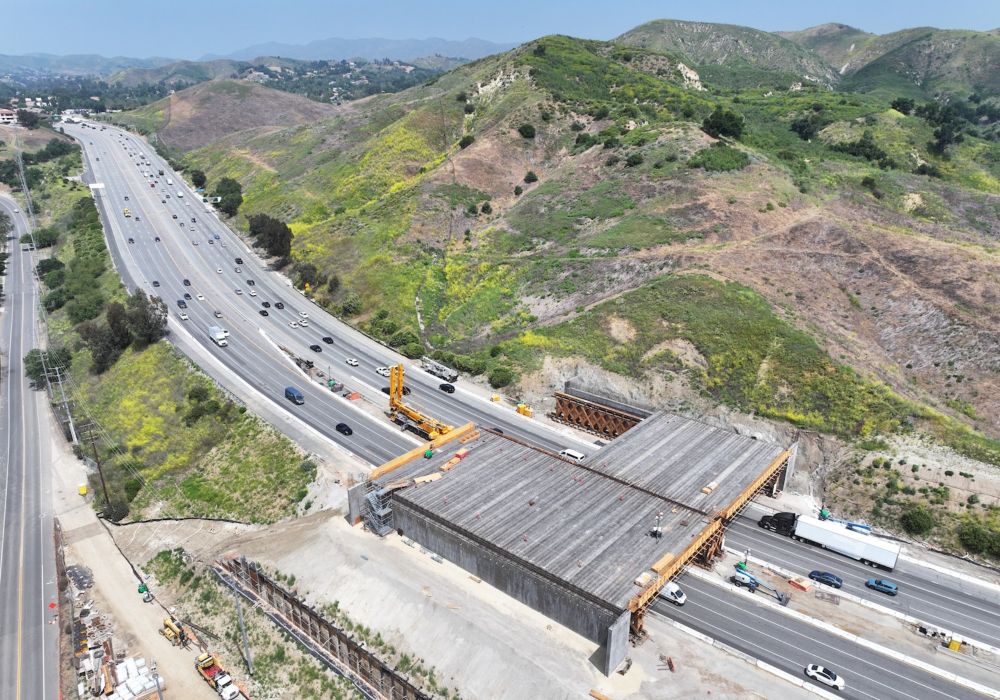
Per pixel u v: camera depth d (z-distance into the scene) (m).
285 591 58.47
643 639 50.00
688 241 107.56
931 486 64.00
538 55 189.88
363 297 118.06
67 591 66.38
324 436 78.25
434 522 58.34
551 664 47.44
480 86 191.12
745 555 60.12
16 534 75.19
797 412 75.19
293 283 130.50
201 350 101.44
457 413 84.00
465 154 154.25
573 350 90.06
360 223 142.38
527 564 51.84
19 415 100.19
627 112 156.25
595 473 65.25
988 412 75.06
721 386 80.50
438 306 112.94
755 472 65.19
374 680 52.25
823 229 107.56
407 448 75.81
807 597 54.94
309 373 95.00
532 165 152.25
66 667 57.75
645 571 50.69
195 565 66.75
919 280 94.75
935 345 84.69
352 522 63.38
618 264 105.19
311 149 198.12
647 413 78.06
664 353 85.38
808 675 46.75
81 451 89.50
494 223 132.75
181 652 58.78
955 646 49.41
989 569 58.12
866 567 58.66
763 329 85.25
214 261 141.25
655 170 128.38
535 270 112.50
